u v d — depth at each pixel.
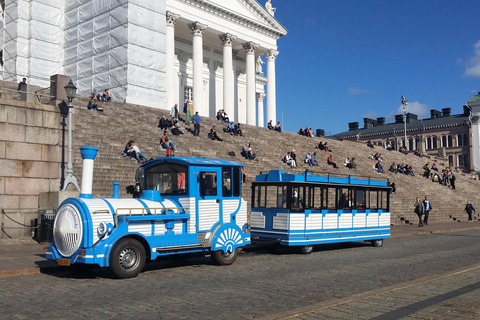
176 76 55.19
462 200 44.34
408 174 45.59
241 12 55.78
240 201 13.81
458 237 24.80
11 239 17.12
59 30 45.84
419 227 30.20
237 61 63.84
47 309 8.05
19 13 43.75
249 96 56.34
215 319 7.48
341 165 39.94
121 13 41.47
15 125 18.55
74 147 21.92
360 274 12.14
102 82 42.34
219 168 13.26
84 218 10.57
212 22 52.38
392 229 28.12
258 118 67.75
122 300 8.74
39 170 19.12
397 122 99.19
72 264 11.09
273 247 17.47
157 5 43.72
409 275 12.07
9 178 18.22
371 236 19.31
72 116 20.70
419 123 94.56
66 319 7.42
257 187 17.48
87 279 10.91
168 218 11.79
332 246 19.72
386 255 16.59
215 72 60.09
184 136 31.16
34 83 43.44
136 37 41.47
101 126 26.17
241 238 13.68
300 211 16.59
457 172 57.53
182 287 10.04
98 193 20.41
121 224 10.96
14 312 7.83
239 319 7.49
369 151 49.19
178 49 55.94
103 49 42.53
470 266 12.95
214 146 31.78
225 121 39.19
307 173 16.95
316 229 17.05
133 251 11.18
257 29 57.47
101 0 43.03
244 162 30.78
